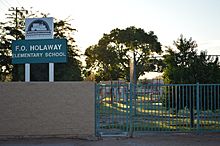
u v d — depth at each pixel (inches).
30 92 482.9
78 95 481.4
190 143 430.6
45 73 798.5
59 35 949.8
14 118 481.4
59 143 441.4
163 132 492.1
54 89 482.0
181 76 627.5
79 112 479.8
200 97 520.4
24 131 480.4
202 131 490.6
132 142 441.4
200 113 519.8
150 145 420.5
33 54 541.6
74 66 956.6
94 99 480.7
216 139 455.8
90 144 433.1
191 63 636.7
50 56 540.4
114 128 524.1
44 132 480.1
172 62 725.9
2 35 902.4
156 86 511.8
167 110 551.5
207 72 619.5
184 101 557.0
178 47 750.5
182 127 524.1
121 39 2017.7
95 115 480.1
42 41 542.9
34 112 481.4
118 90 524.7
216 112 534.0
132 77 1099.3
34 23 556.1
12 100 482.0
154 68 1996.8
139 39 2000.5
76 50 979.3
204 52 736.3
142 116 523.2
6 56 890.1
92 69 2111.2
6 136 478.9
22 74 834.2
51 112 481.7
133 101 511.8
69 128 479.2
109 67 2108.8
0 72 900.0
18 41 542.9
